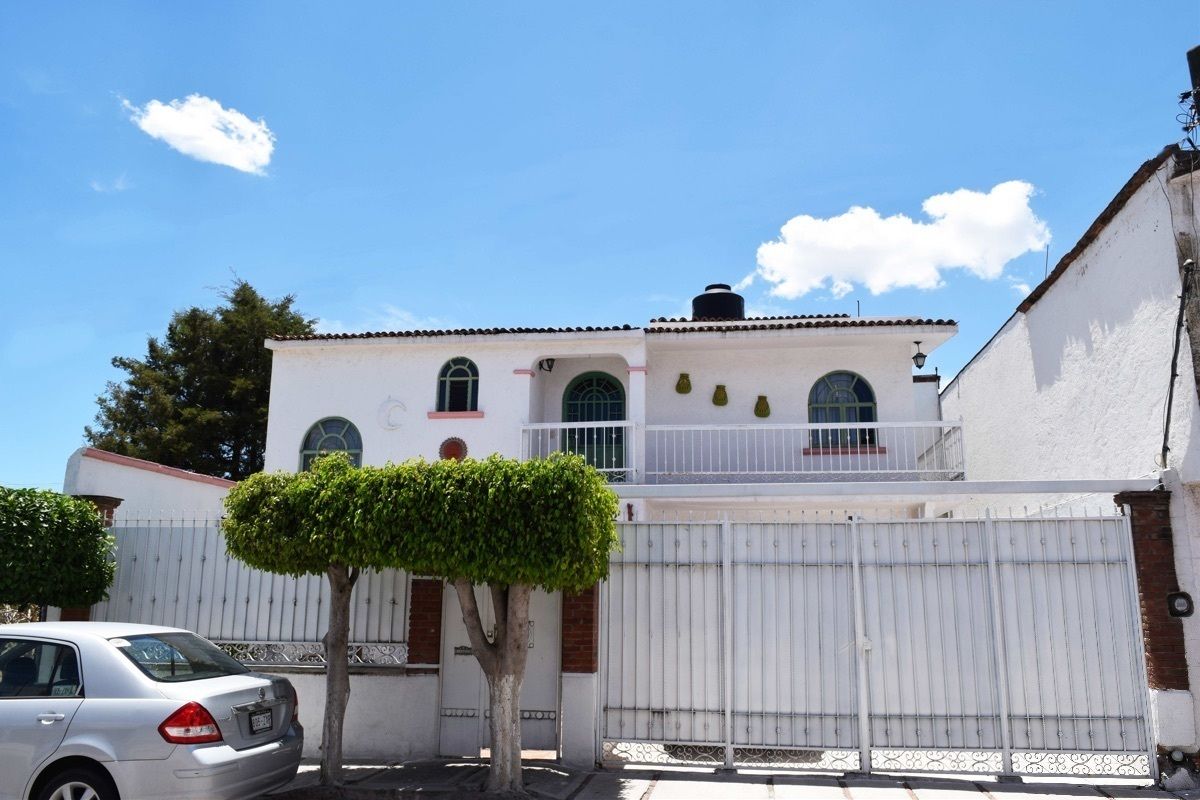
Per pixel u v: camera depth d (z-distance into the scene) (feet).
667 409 50.03
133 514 41.45
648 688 29.50
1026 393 44.01
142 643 22.88
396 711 30.94
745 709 28.96
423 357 49.03
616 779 27.66
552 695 31.42
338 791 26.12
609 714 29.50
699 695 29.27
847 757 29.71
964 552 28.86
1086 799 25.36
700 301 61.72
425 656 31.22
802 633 29.14
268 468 49.01
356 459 48.52
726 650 29.17
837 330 45.73
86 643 22.08
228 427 96.12
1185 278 28.58
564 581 25.14
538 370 49.88
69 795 20.75
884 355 48.98
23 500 29.96
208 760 20.58
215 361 102.47
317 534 25.50
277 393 49.88
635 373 46.37
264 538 26.20
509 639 25.95
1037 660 28.07
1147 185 30.96
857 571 29.09
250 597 32.45
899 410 48.21
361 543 25.32
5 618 35.86
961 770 28.12
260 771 22.11
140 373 100.78
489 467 25.46
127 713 20.83
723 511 48.03
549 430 47.96
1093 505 34.96
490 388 47.98
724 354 50.39
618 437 49.90
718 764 29.07
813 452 47.85
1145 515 28.99
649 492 39.47
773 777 27.86
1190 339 28.40
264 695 23.24
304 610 32.12
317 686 31.30
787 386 49.55
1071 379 38.19
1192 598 28.09
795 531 29.71
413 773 28.43
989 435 50.44
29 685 21.75
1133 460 32.19
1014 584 28.55
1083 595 28.27
